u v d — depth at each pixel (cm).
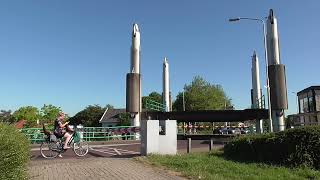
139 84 4738
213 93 9944
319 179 1141
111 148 2498
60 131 1738
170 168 1322
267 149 1527
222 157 1748
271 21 4291
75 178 1088
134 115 4678
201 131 7656
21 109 4872
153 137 1752
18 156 641
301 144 1366
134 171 1242
